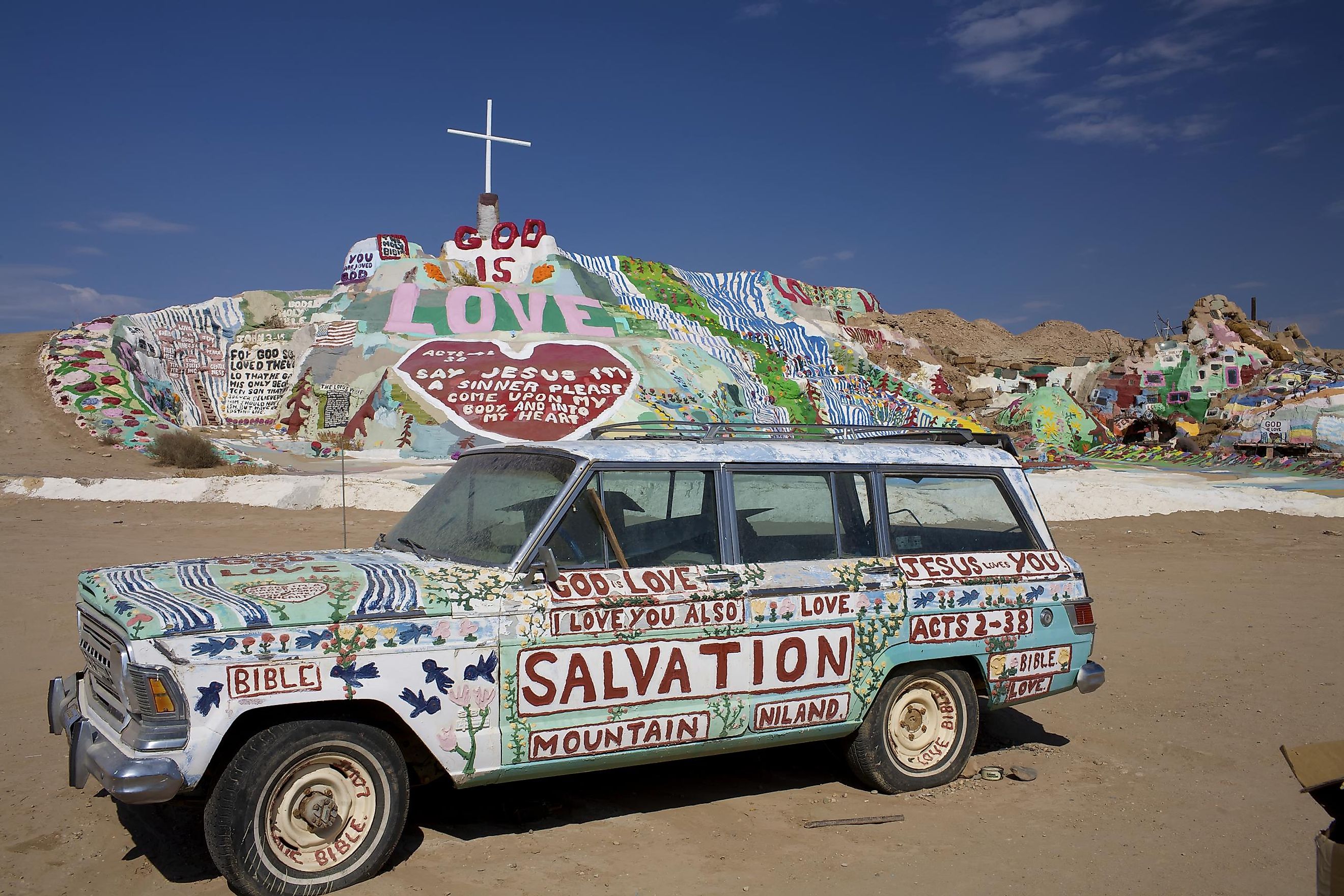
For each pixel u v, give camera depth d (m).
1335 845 3.07
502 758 4.25
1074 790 5.52
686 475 4.90
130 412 33.50
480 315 43.22
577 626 4.38
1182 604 11.09
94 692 4.35
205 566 4.59
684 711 4.59
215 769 4.04
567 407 35.84
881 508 5.32
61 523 16.92
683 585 4.62
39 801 5.01
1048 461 35.53
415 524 5.24
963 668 5.56
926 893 4.17
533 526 4.57
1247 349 44.09
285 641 3.88
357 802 4.09
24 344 41.16
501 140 50.47
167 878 4.16
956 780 5.64
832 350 51.56
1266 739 6.47
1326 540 16.59
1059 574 5.68
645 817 4.97
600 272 52.78
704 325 49.09
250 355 40.69
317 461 32.41
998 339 98.44
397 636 4.06
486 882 4.12
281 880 3.88
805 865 4.41
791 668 4.86
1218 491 20.80
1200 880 4.37
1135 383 44.62
